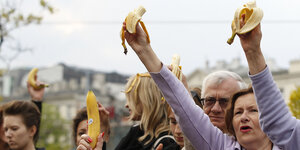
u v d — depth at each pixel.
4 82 59.47
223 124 3.10
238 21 2.17
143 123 3.42
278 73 27.42
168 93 2.54
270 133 2.33
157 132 3.37
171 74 2.54
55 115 37.84
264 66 2.26
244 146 2.48
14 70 60.97
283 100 2.32
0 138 3.89
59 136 37.41
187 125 2.58
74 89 53.19
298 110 5.72
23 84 59.22
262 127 2.35
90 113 2.55
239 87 3.16
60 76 56.59
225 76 3.19
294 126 2.30
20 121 3.67
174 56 2.95
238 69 36.62
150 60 2.49
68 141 37.97
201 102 3.33
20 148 3.68
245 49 2.24
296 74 26.45
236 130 2.51
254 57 2.25
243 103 2.50
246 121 2.46
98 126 2.54
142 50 2.47
